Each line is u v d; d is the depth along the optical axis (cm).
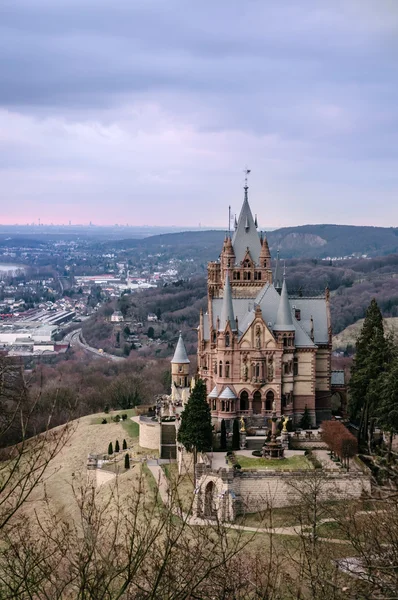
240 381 18012
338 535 10012
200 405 15350
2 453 6462
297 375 18525
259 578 6706
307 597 6938
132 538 5419
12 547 5769
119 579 6231
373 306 17588
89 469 17475
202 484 13538
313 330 19038
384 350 16488
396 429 14088
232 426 17800
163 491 14025
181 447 16150
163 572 5653
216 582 6303
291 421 17700
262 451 15250
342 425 15900
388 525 7075
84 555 6084
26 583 5381
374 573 6391
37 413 18038
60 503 14612
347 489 13075
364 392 16538
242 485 13362
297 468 14038
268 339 18000
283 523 12069
